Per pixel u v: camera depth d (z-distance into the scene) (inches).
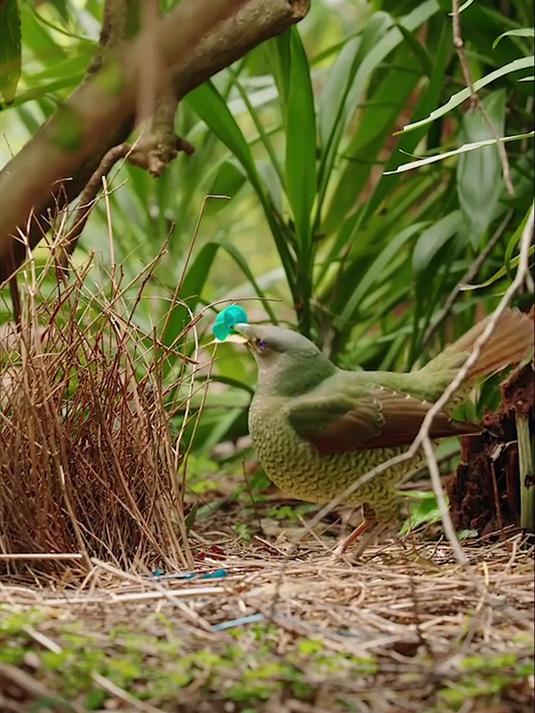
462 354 266.4
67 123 140.4
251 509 382.3
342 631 203.9
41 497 254.8
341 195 421.4
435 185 443.8
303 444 259.6
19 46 302.5
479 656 187.8
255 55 448.1
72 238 295.1
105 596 225.0
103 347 271.0
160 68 131.1
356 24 571.5
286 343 264.7
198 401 444.5
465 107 414.3
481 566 243.4
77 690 175.6
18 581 248.1
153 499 268.8
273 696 175.3
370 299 448.5
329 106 388.8
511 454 290.7
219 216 562.6
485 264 404.8
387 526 265.1
